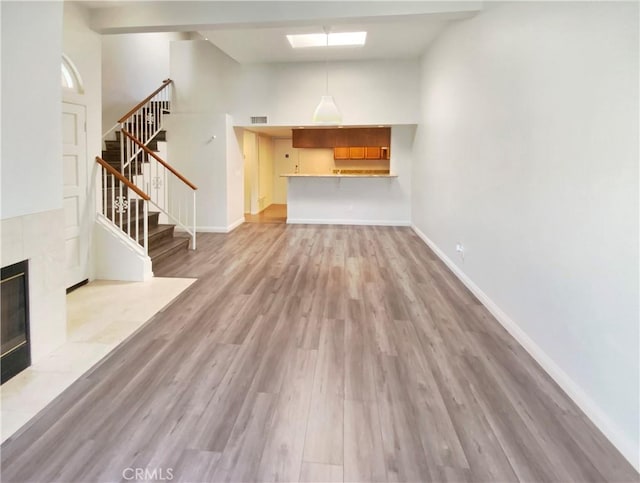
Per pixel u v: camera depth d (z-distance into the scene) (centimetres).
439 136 588
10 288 249
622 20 189
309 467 182
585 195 221
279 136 1157
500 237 348
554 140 255
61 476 175
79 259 436
